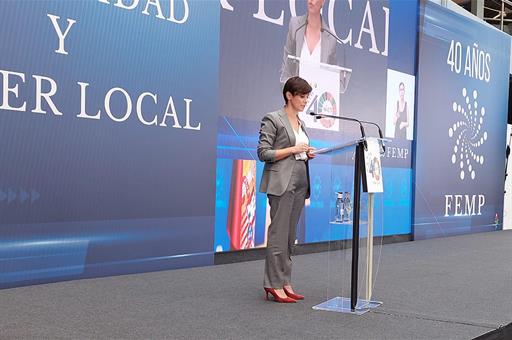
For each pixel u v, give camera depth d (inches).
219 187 214.7
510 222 418.3
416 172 319.9
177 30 196.5
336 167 148.9
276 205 145.0
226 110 216.7
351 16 273.4
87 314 128.2
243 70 222.1
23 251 160.1
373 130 289.7
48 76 163.8
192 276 183.5
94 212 175.5
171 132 195.8
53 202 165.8
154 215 191.6
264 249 233.1
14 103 157.0
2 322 119.3
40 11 161.3
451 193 350.0
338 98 267.6
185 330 117.0
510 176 418.0
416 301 154.3
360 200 139.6
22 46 158.1
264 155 143.5
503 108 402.3
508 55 404.8
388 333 120.0
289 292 150.1
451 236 348.2
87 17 171.9
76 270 171.9
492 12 524.1
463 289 174.6
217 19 209.8
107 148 177.9
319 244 256.7
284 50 238.8
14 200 157.8
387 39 297.1
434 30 330.0
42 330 113.7
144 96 187.6
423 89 323.3
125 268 184.1
